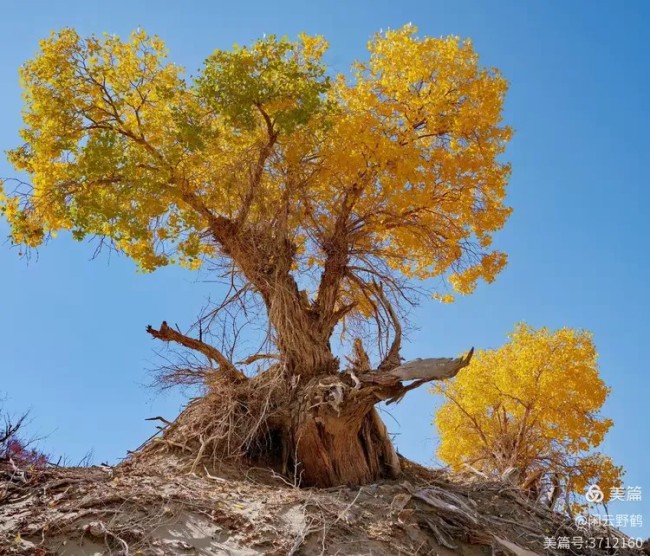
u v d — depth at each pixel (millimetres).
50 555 6586
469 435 20172
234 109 11188
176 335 11508
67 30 11656
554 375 19688
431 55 12891
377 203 12859
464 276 14078
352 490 10250
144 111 12023
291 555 7477
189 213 11062
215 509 8008
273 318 11805
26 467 8430
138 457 10609
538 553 9430
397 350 11773
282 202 12336
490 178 13125
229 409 11156
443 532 9039
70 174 10984
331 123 12000
